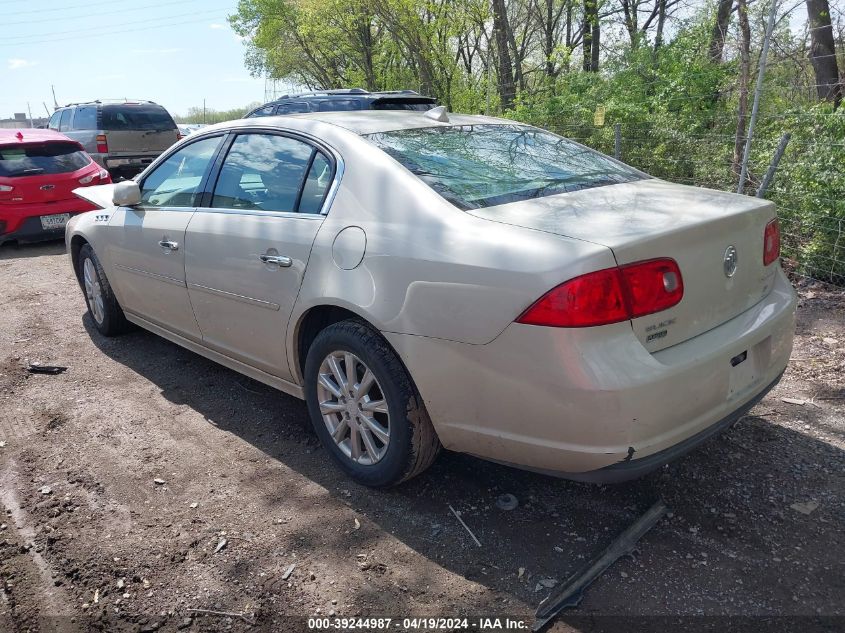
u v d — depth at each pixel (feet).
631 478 7.77
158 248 13.02
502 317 7.60
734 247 8.54
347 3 52.44
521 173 10.03
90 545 8.91
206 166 12.50
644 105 33.88
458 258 8.04
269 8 64.90
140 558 8.63
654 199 9.17
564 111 37.81
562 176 10.18
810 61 33.94
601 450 7.37
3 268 24.76
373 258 8.93
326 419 10.32
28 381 14.25
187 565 8.48
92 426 12.19
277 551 8.68
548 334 7.29
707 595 7.64
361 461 9.91
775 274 9.82
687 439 7.95
